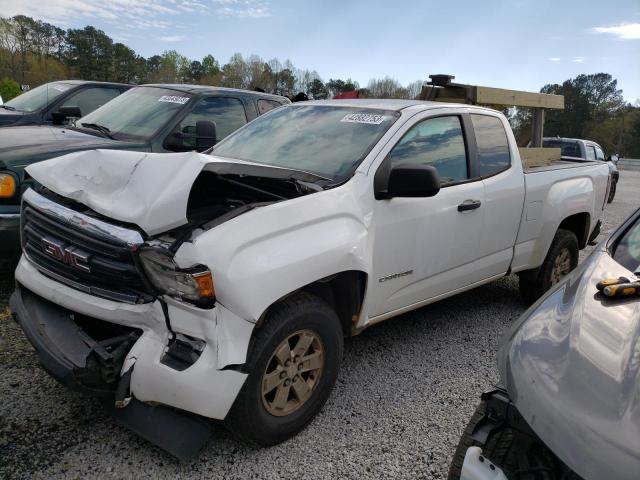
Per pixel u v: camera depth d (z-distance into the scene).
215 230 2.46
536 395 1.63
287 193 3.04
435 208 3.63
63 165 2.97
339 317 3.26
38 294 2.87
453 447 2.96
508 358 1.89
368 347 4.13
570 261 5.30
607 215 12.25
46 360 2.51
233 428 2.65
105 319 2.59
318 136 3.75
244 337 2.46
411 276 3.58
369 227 3.17
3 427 2.84
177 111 5.97
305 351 2.87
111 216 2.50
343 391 3.46
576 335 1.77
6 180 4.32
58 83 8.98
